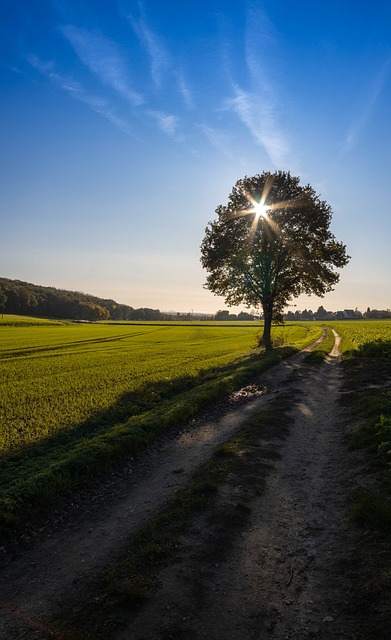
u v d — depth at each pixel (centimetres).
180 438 1523
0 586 703
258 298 4922
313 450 1300
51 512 984
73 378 2920
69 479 1104
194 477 1128
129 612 609
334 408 1800
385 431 1241
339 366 3106
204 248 4916
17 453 1380
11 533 873
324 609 601
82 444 1384
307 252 4575
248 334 9362
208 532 823
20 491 992
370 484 984
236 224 4728
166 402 2097
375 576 649
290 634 557
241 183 4916
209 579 679
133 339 7662
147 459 1330
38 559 784
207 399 2019
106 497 1061
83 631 575
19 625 596
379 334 6053
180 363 3728
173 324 16462
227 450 1281
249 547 771
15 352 4869
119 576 693
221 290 5025
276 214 4581
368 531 788
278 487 1034
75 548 813
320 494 990
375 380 2248
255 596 636
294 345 5025
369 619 568
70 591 673
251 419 1655
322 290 4844
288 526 845
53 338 7612
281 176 4759
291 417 1662
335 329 10212
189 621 586
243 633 562
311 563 716
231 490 1007
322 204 4722
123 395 2291
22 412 1948
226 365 3453
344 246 4734
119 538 841
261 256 4606
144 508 976
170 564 720
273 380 2562
